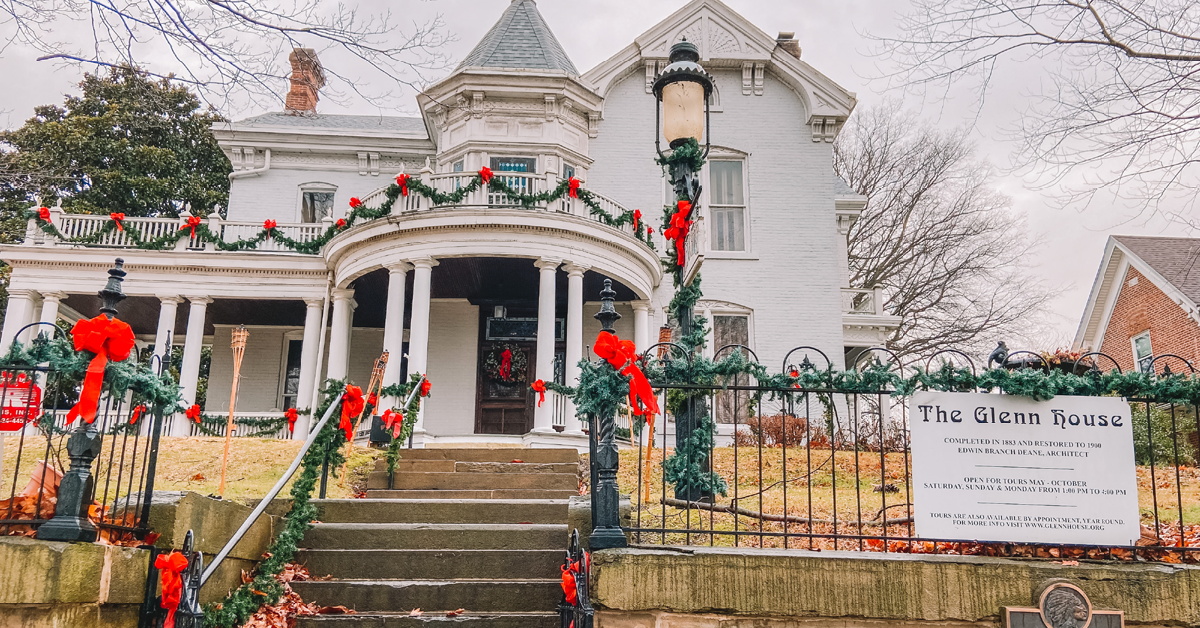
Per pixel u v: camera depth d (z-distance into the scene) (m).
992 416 4.61
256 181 19.56
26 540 4.01
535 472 10.31
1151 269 21.91
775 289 18.33
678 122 7.20
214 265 16.53
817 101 19.11
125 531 4.68
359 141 19.48
